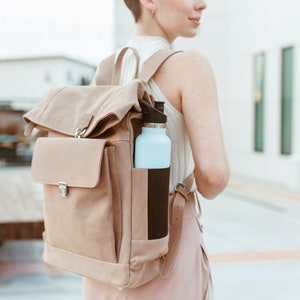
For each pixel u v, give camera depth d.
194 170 1.34
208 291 1.45
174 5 1.42
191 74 1.31
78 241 1.30
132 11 1.50
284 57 14.03
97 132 1.26
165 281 1.34
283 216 8.70
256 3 15.36
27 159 17.38
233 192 12.10
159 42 1.45
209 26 17.59
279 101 14.14
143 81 1.29
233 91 16.95
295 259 5.59
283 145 14.13
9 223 4.04
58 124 1.36
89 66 29.34
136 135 1.27
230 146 17.16
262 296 4.28
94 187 1.23
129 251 1.24
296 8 13.16
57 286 4.47
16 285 4.50
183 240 1.38
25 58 27.36
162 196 1.25
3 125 17.70
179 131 1.37
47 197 1.36
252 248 6.16
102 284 1.39
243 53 16.27
